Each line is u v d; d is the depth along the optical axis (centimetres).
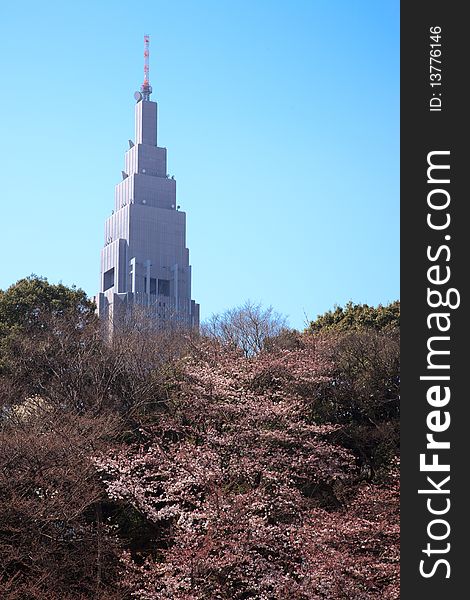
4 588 2195
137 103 15362
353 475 3091
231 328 4344
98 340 3684
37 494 2509
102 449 2720
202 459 2558
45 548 2352
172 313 6375
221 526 2306
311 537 2366
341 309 5303
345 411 3453
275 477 2564
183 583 2156
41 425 2848
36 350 3597
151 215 14138
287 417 2978
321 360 3466
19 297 4828
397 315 5091
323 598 2198
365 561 2414
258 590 2262
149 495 2734
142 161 14800
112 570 2472
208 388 2964
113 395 3300
